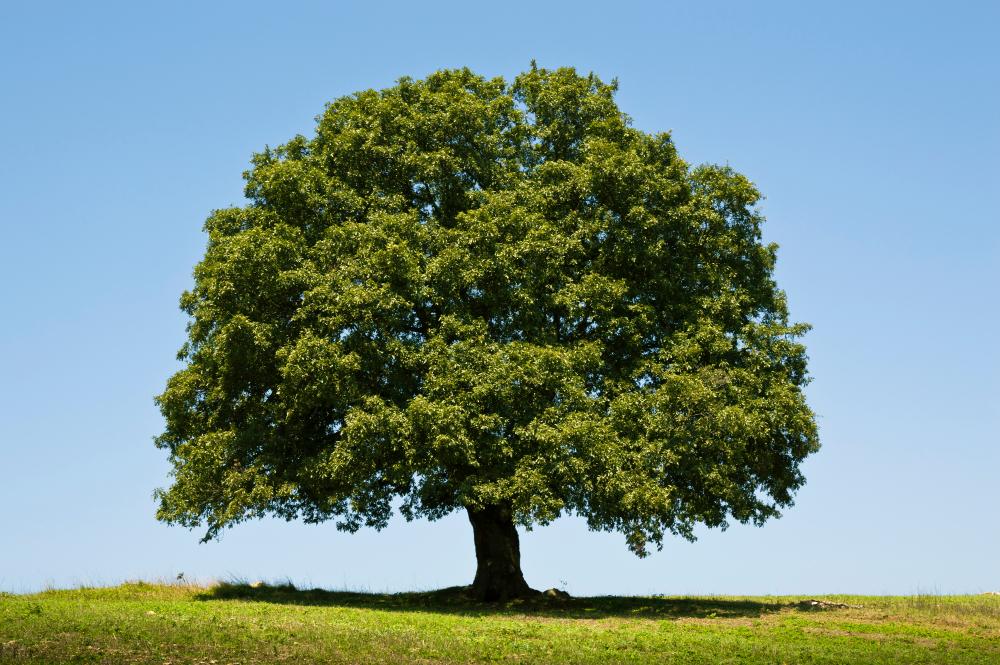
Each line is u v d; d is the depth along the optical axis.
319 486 29.36
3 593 29.45
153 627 20.45
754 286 32.91
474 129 32.41
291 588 34.47
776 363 31.16
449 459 27.39
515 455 27.83
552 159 33.53
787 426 30.05
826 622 26.08
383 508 33.25
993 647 22.17
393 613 25.94
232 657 18.08
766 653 20.27
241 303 28.95
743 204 32.56
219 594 31.92
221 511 29.45
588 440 27.09
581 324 31.28
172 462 32.00
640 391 29.55
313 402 28.36
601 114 33.69
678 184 31.72
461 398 27.44
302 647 19.11
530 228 29.91
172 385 31.12
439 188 32.06
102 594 30.72
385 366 28.77
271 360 29.17
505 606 30.66
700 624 25.70
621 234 30.67
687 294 31.89
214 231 31.67
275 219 30.92
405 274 28.61
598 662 18.80
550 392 28.38
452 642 20.28
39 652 17.59
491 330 30.28
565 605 31.23
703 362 30.30
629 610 29.61
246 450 29.80
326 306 28.27
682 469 28.78
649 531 28.73
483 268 29.06
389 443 27.73
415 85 33.69
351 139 31.78
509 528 33.19
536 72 34.78
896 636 23.59
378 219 30.03
